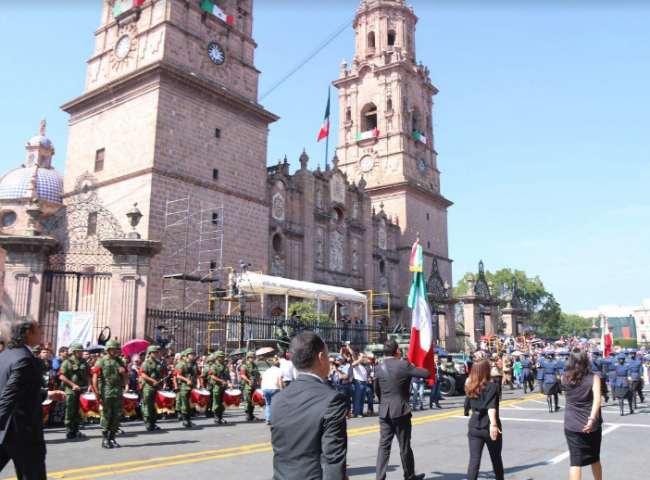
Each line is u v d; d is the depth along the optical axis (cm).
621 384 1986
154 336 2906
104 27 4141
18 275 2186
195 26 3947
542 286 9981
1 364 639
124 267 2286
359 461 1157
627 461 1157
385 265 5853
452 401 2594
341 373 1894
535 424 1719
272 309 4406
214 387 1764
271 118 4378
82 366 1499
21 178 4928
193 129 3819
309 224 4866
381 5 6531
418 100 6556
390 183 6050
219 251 3831
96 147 3925
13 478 979
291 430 452
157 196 3509
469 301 5003
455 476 1018
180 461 1124
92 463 1102
